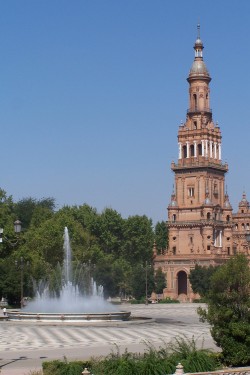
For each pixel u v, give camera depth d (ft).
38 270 456.86
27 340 217.97
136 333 245.65
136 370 131.23
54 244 504.84
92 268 561.84
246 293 158.20
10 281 426.92
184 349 146.10
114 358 138.21
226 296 158.40
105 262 585.22
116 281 610.24
